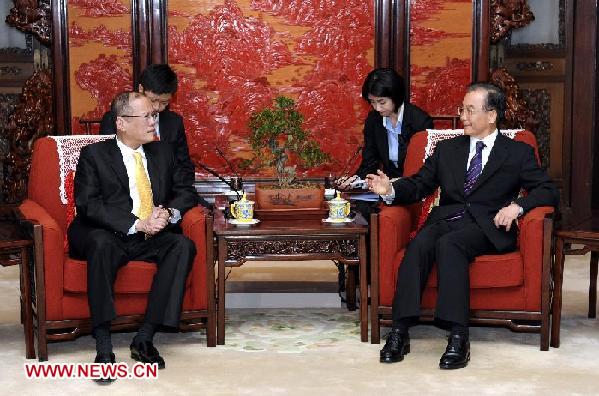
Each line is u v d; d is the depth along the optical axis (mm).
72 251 3643
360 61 6176
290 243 3750
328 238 3727
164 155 3920
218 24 6102
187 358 3561
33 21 6070
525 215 3648
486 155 3857
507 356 3572
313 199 3893
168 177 3891
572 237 3627
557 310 3674
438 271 3510
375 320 3750
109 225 3561
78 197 3658
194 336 3926
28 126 6125
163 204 3850
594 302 4207
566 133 6398
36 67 6180
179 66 6121
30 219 3580
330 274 5320
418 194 3887
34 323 3832
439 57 6148
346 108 6207
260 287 4902
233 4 6094
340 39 6148
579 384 3209
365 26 6148
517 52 6348
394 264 3703
